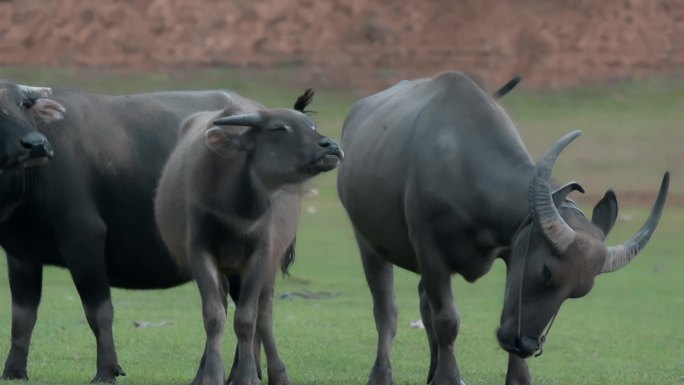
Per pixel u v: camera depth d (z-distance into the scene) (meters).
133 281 46.50
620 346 58.38
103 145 44.84
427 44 192.50
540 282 38.00
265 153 40.44
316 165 40.34
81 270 43.75
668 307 72.44
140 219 45.38
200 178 41.00
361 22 196.12
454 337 42.31
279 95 178.12
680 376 50.47
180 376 46.88
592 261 37.84
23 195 42.78
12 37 192.00
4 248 44.16
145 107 46.75
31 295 44.72
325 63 188.50
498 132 42.09
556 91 176.25
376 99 49.50
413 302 72.12
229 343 55.94
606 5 193.12
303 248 94.50
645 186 131.75
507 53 189.50
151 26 193.75
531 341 37.88
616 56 185.75
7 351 52.53
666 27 190.25
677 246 99.81
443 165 41.91
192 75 184.88
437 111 43.41
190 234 41.28
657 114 163.00
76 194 43.75
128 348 53.81
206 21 194.75
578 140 150.25
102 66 187.38
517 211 40.16
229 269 42.16
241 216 40.88
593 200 124.88
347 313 65.56
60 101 44.84
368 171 45.66
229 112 42.31
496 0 197.25
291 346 55.28
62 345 53.81
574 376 50.19
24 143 41.28
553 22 192.25
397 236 44.59
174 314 64.50
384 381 46.00
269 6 196.88
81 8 195.00
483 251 41.81
